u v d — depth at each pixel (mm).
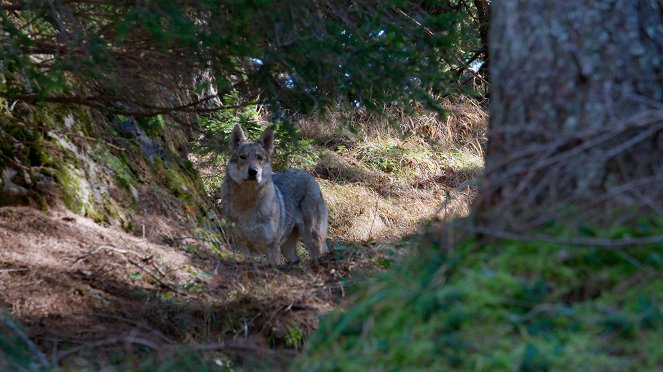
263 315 11414
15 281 10938
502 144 7055
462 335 5867
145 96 12961
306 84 10844
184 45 10516
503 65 7141
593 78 6633
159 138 17969
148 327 10617
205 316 11367
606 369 5422
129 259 12719
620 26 6695
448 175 29781
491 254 6402
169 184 17172
